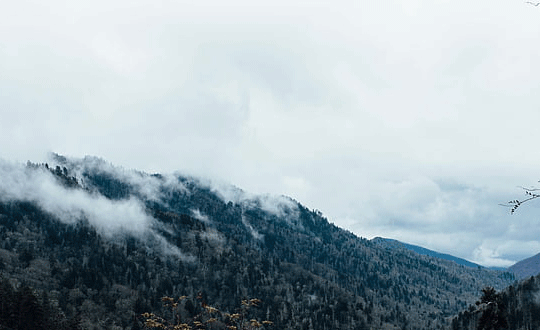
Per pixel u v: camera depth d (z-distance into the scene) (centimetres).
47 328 14550
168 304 4566
